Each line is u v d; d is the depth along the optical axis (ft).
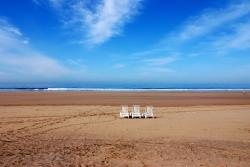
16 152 33.94
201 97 172.24
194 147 37.17
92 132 49.85
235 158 31.48
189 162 29.66
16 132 49.49
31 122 62.64
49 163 28.94
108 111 87.20
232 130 52.47
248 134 48.11
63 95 187.52
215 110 92.38
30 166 27.84
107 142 40.50
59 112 83.20
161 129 53.52
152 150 35.22
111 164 28.84
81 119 68.74
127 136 45.75
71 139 43.01
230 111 89.25
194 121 65.72
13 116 73.00
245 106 107.55
